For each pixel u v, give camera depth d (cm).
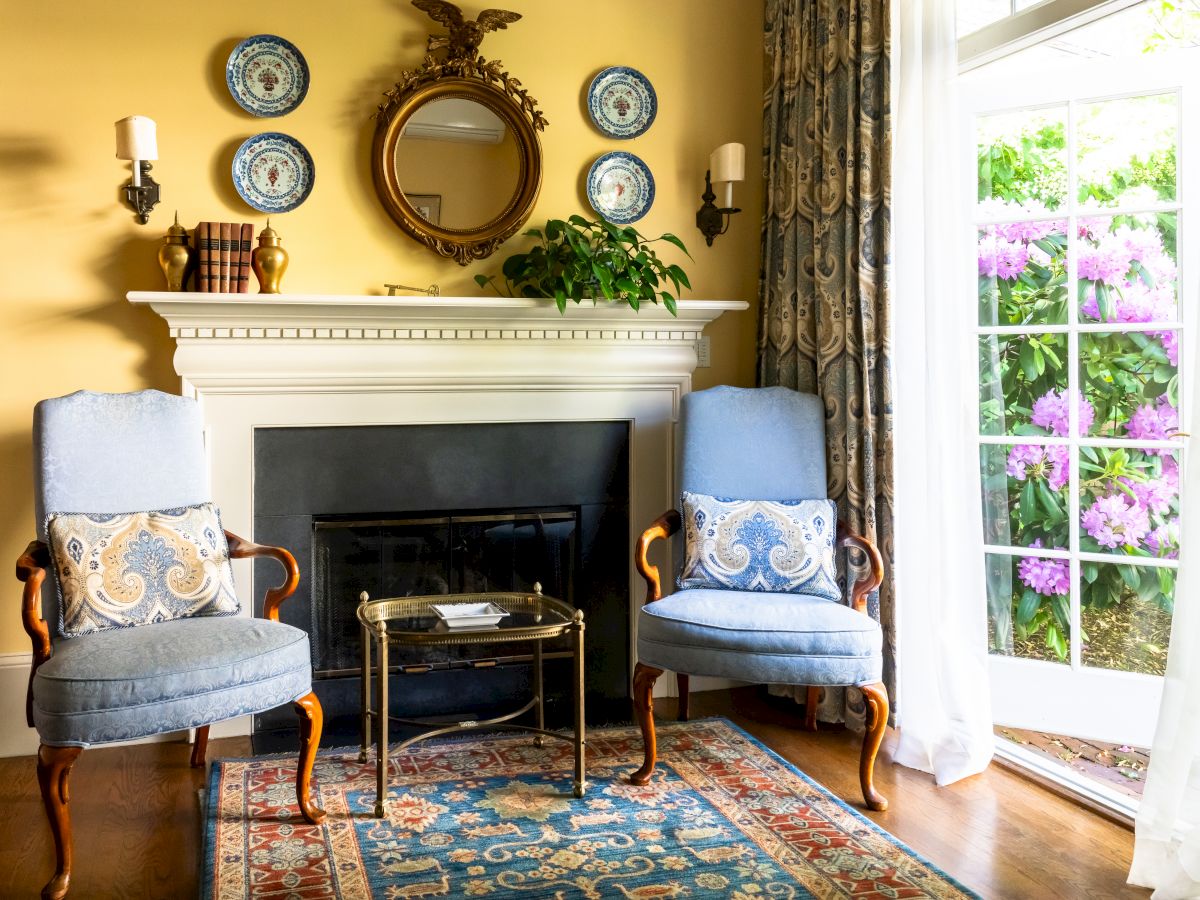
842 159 330
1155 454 310
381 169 331
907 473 308
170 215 319
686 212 372
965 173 328
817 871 227
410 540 348
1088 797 268
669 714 346
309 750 252
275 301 311
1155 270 305
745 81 376
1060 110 315
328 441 332
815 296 344
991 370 330
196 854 239
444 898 214
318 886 219
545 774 287
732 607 275
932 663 298
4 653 308
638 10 364
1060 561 322
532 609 288
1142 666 324
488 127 344
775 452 326
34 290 308
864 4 316
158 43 315
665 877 224
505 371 343
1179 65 292
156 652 228
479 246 344
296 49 325
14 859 236
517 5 351
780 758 300
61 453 268
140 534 262
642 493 364
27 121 305
